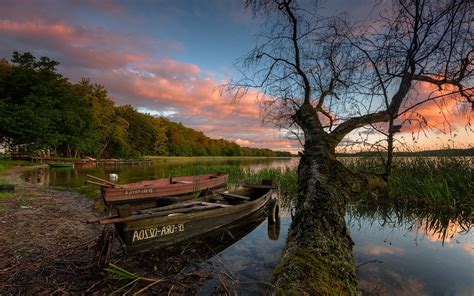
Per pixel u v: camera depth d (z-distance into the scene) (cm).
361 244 520
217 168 2033
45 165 2803
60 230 566
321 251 260
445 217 724
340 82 540
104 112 4738
